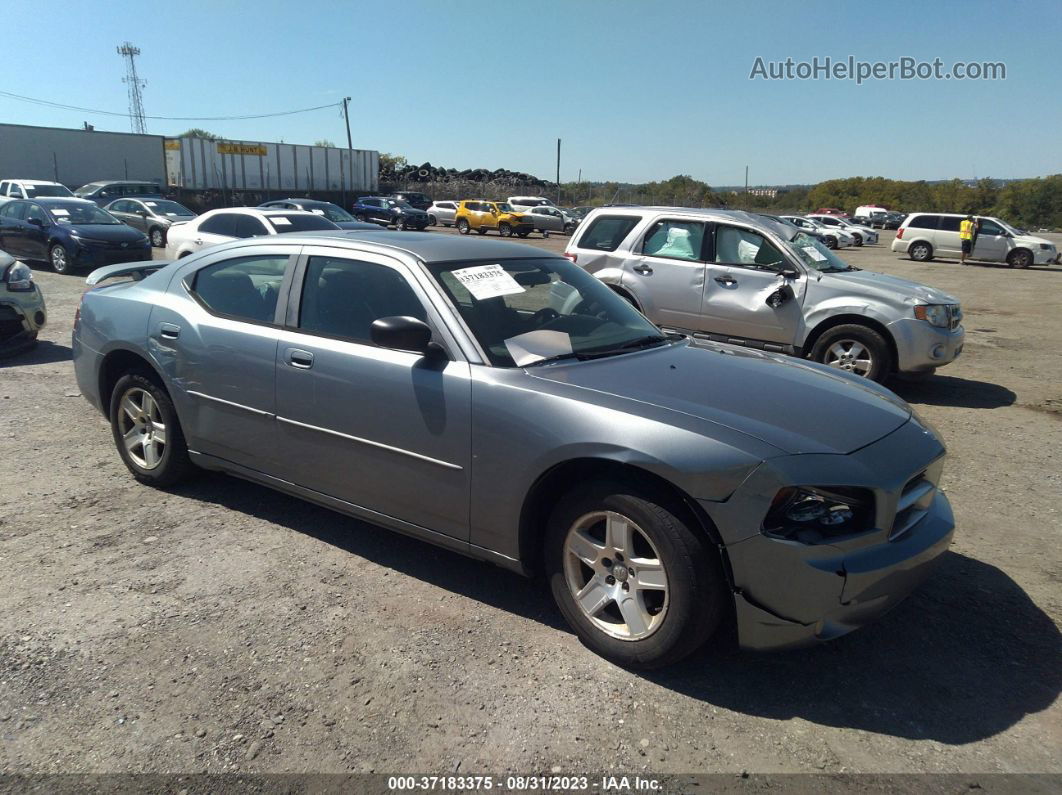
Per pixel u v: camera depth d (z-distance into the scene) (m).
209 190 41.47
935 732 2.70
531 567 3.28
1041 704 2.87
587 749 2.57
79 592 3.49
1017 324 13.38
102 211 16.64
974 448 6.08
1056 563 4.03
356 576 3.71
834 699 2.87
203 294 4.39
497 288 3.74
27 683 2.84
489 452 3.19
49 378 7.38
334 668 2.98
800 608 2.68
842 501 2.75
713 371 3.52
